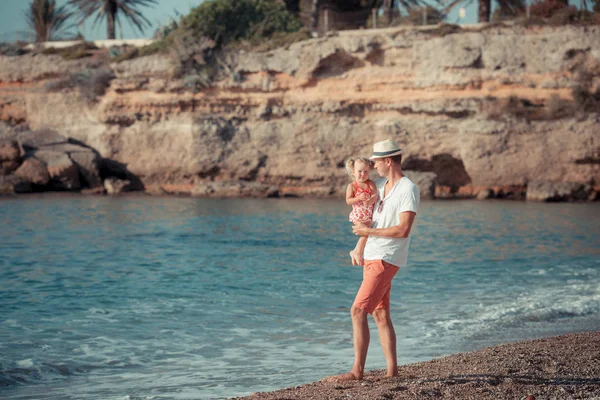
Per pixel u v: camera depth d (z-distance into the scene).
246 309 11.16
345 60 42.47
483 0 44.84
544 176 38.25
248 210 31.98
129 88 44.84
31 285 13.51
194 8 46.78
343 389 5.86
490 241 20.89
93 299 12.01
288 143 42.44
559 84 38.81
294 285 13.58
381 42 41.66
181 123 43.53
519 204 35.03
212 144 42.75
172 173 43.75
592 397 5.43
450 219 27.67
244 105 43.78
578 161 37.72
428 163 41.06
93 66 47.88
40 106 47.19
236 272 15.27
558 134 37.81
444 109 39.66
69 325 9.86
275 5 49.72
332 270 15.59
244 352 8.41
